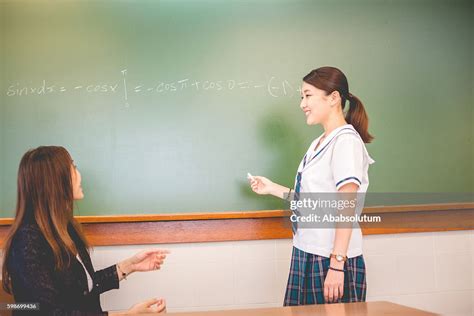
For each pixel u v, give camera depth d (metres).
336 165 1.89
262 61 2.50
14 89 2.38
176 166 2.42
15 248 1.61
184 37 2.47
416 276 2.54
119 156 2.40
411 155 2.57
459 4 2.64
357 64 2.56
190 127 2.44
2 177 2.34
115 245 2.37
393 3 2.60
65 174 1.76
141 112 2.42
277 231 2.44
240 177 2.45
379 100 2.57
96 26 2.43
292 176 2.48
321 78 2.07
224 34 2.49
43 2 2.42
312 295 1.92
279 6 2.53
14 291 1.59
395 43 2.59
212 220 2.42
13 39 2.39
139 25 2.45
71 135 2.38
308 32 2.54
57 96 2.39
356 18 2.57
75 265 1.70
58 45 2.41
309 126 2.50
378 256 2.53
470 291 2.58
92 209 2.37
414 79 2.60
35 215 1.67
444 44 2.63
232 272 2.43
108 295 2.36
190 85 2.46
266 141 2.47
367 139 2.14
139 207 2.39
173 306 2.39
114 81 2.42
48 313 1.54
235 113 2.47
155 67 2.45
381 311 1.30
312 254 1.93
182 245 2.42
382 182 2.55
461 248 2.59
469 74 2.64
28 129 2.37
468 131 2.62
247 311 1.36
